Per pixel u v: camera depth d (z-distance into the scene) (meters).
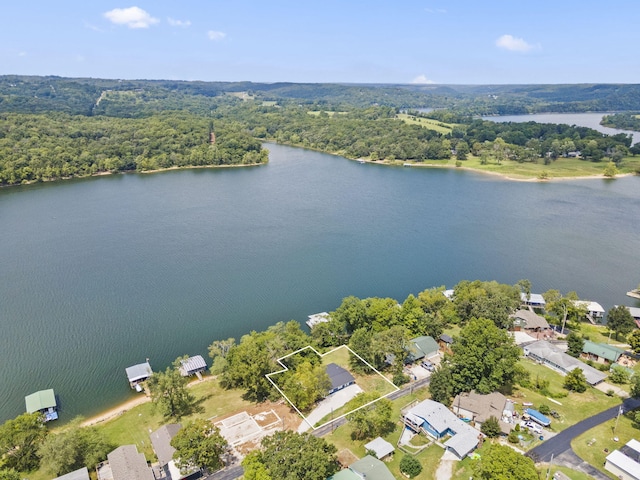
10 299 149.00
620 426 88.75
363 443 84.00
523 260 186.62
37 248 192.88
